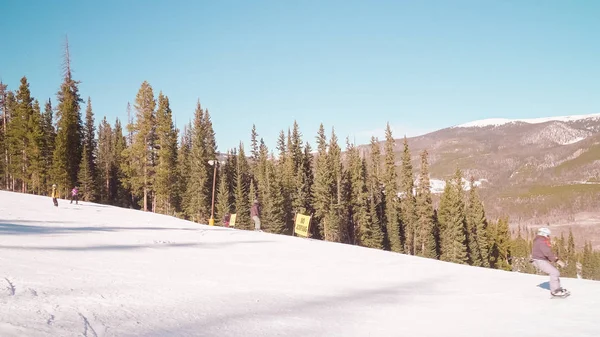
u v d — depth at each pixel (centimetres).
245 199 7331
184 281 905
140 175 5888
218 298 763
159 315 580
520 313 749
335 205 6341
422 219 6969
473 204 7425
